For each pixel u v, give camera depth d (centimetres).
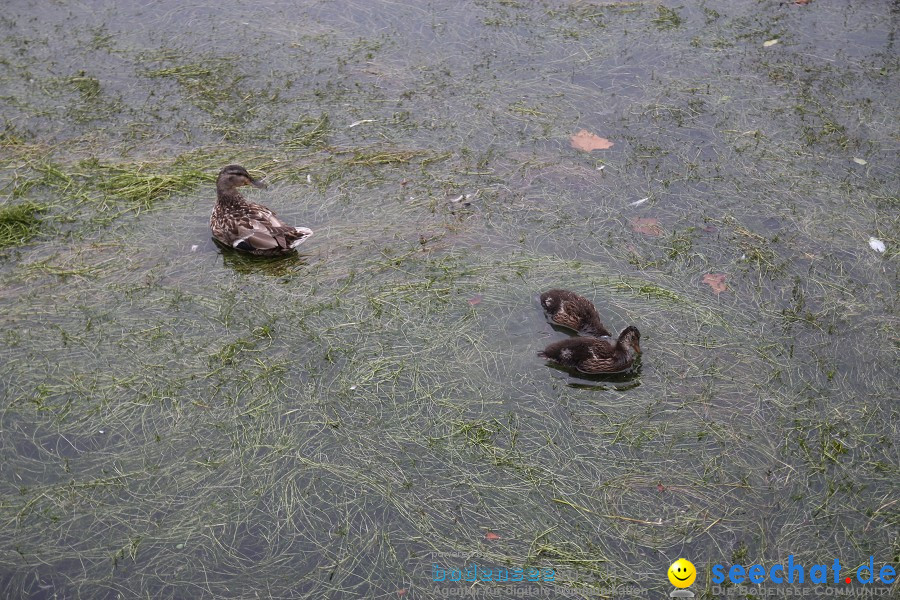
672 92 1152
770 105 1120
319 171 1000
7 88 1140
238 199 884
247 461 651
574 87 1166
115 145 1034
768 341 763
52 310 792
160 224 911
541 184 981
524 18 1338
